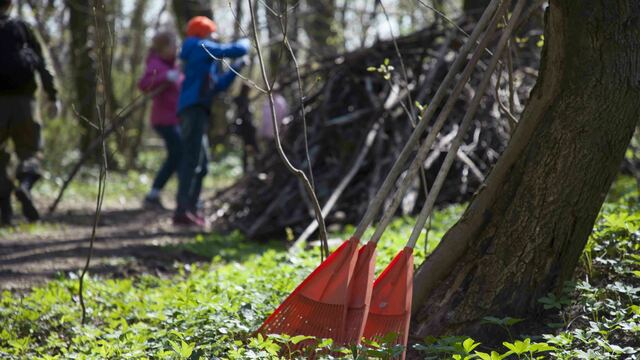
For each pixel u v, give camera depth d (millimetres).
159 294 5758
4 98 9188
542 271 4141
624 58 3967
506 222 4184
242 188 10266
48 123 16859
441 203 9227
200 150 9875
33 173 9680
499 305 4148
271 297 4906
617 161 4078
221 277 5863
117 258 7840
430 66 9859
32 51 9273
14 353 4652
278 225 9047
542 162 4098
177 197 9938
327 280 3877
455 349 3578
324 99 9867
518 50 8711
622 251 4762
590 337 3916
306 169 9531
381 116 9438
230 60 10633
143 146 22891
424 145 4055
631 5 3963
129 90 20891
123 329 4633
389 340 3533
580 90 4004
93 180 15672
